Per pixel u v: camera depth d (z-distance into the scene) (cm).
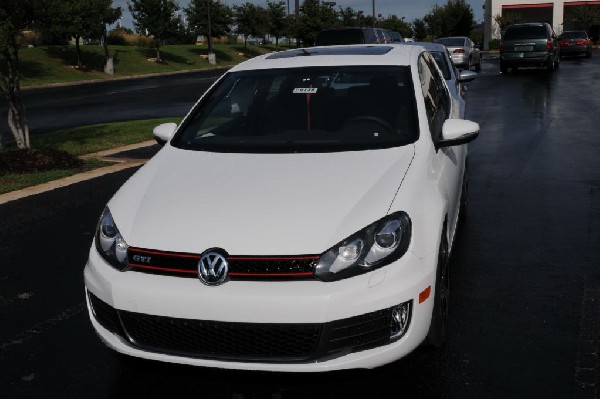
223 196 339
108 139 1196
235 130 429
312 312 292
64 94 2489
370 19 5703
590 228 593
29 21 978
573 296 449
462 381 348
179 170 379
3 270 536
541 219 627
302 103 439
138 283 310
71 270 534
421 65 487
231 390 346
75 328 428
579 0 5741
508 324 411
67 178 866
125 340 321
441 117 484
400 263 309
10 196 775
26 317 446
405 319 313
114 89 2669
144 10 4250
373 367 307
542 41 2484
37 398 346
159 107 1861
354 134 406
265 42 6712
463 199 617
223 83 479
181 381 356
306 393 341
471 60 2727
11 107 1002
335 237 304
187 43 6150
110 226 338
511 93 1805
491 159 921
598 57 3641
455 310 434
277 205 325
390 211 319
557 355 370
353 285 297
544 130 1157
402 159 371
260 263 299
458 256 534
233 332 300
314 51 514
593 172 813
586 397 328
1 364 382
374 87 442
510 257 528
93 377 365
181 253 308
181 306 301
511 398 330
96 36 3631
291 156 381
